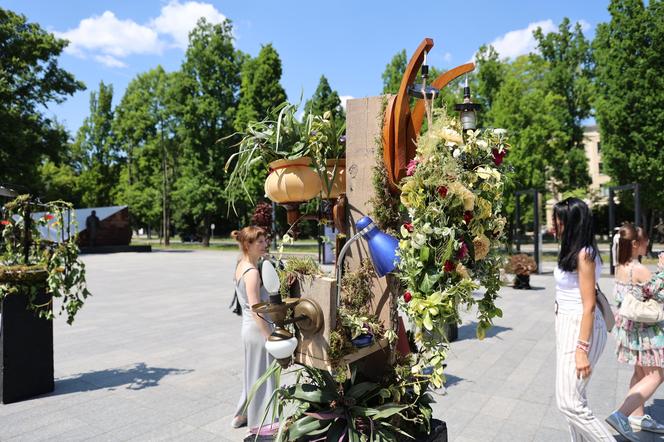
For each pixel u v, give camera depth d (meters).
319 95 34.19
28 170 26.00
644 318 3.24
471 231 1.96
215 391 4.41
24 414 3.85
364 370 2.39
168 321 7.89
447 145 1.92
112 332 7.05
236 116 33.94
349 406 2.18
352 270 2.28
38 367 4.30
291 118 2.21
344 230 2.30
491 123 24.47
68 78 28.47
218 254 28.06
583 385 2.57
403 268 1.94
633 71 20.75
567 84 30.45
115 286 12.77
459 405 4.07
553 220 2.72
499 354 5.73
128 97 47.75
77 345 6.24
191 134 34.38
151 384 4.62
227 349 6.02
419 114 2.22
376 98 2.18
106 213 30.52
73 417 3.79
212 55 34.84
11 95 25.44
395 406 2.15
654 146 20.42
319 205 2.51
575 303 2.61
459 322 1.97
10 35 26.33
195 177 34.16
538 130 23.14
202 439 3.38
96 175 52.19
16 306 4.16
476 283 1.89
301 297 2.00
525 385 4.58
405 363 2.28
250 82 34.34
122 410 3.94
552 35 31.92
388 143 2.08
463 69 2.26
